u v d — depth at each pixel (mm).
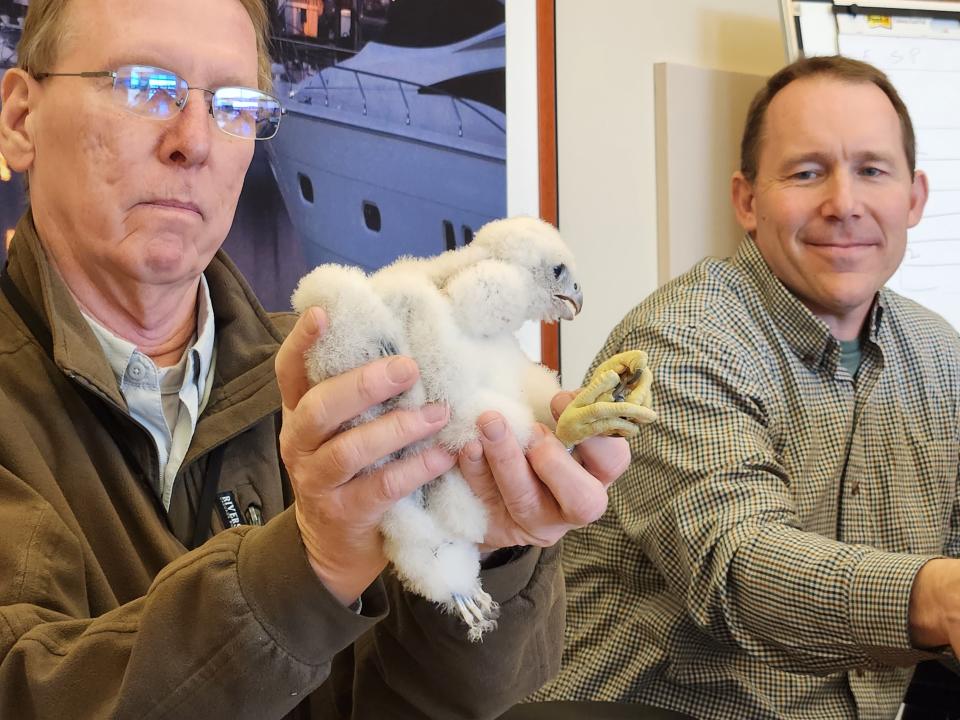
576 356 1687
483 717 681
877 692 1195
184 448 817
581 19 1686
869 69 1344
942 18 1837
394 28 1470
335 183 1438
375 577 559
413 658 680
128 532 746
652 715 881
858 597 910
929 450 1297
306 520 521
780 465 1116
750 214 1411
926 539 1254
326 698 810
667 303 1252
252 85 849
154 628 544
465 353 479
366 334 461
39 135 781
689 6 1795
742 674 1142
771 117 1340
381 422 467
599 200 1705
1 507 646
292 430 484
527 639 662
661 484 1106
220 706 538
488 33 1543
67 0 766
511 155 1571
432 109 1505
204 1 804
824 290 1278
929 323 1399
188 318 877
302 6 1396
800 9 1767
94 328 792
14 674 565
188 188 783
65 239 792
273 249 1396
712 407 1116
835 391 1263
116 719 532
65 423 739
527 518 510
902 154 1328
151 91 760
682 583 1082
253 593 537
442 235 1521
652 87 1756
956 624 844
